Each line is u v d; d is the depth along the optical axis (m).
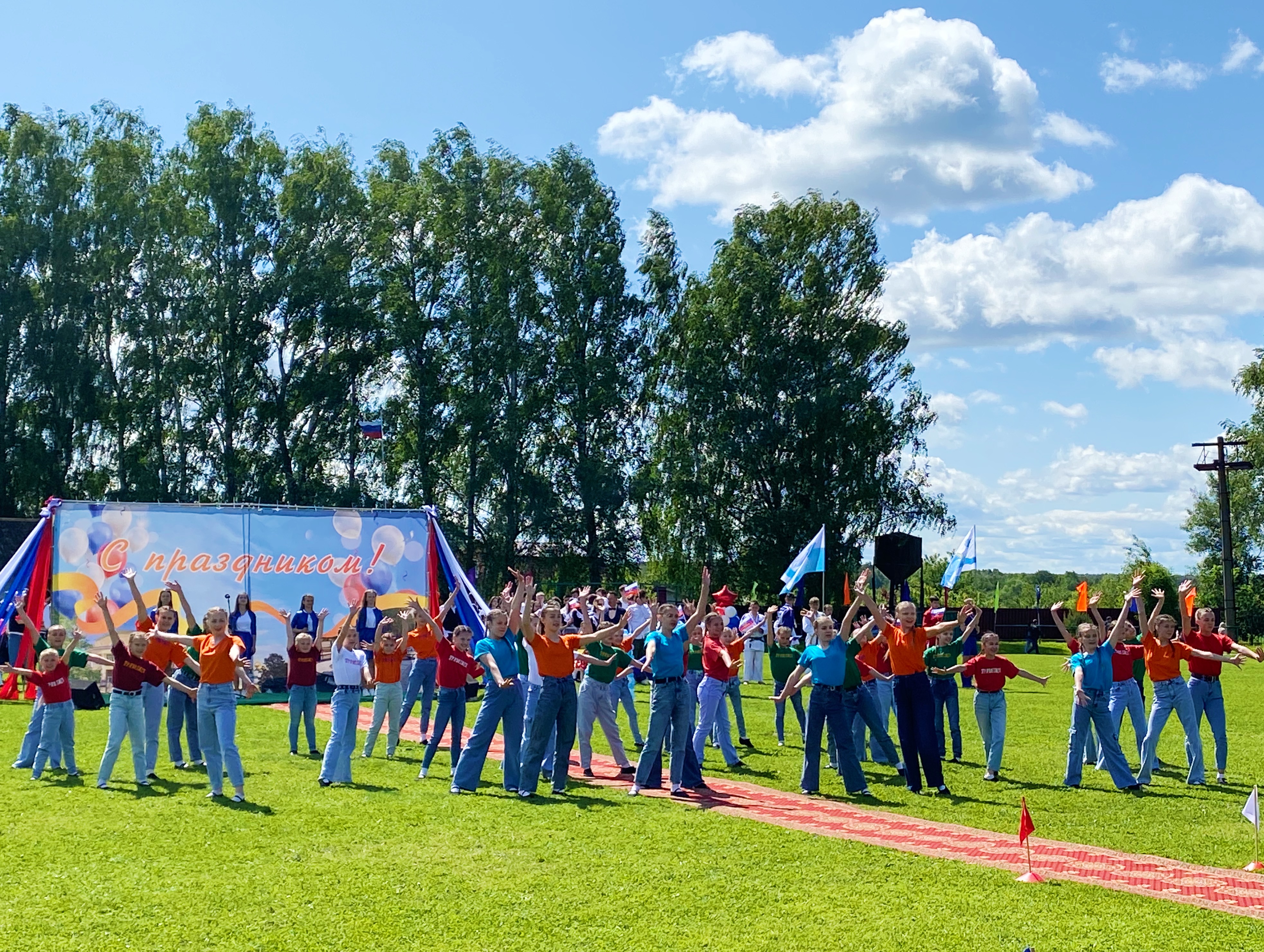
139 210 43.38
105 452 44.09
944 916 7.70
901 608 12.79
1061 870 9.03
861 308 45.84
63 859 9.04
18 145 42.72
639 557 47.69
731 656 14.58
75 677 21.02
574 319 45.91
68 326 42.22
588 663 13.77
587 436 46.25
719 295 45.53
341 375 44.41
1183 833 10.55
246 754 14.85
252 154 45.00
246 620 21.39
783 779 13.56
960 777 13.72
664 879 8.59
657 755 12.50
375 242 45.53
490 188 46.03
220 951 6.94
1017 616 53.94
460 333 45.22
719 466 44.50
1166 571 58.41
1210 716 13.53
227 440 43.53
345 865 8.91
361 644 14.04
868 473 44.44
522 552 46.41
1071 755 13.16
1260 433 43.66
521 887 8.35
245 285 43.72
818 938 7.23
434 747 13.28
